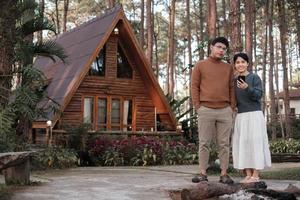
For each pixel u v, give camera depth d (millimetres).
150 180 7176
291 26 38219
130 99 16859
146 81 16828
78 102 15836
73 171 9789
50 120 14062
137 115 16828
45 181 6957
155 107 17125
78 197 5172
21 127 10648
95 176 8047
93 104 16203
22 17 10328
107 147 13680
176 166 12086
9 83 9930
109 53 16516
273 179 7574
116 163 13297
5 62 9922
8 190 5680
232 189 5145
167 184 6547
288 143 19688
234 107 6203
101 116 16359
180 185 6387
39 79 9977
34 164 10469
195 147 14836
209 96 6156
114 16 15641
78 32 18453
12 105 9414
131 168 10977
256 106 6000
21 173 6422
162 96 16453
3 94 9664
